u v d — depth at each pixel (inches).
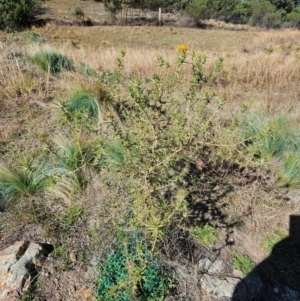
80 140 91.9
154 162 63.8
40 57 169.9
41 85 144.4
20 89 135.0
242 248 76.1
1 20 489.7
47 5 802.2
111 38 493.4
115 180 82.4
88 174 87.0
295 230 83.0
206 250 73.4
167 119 72.1
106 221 74.2
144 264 56.6
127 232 67.0
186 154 84.1
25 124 113.5
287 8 970.1
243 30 710.5
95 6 887.1
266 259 75.0
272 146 105.4
